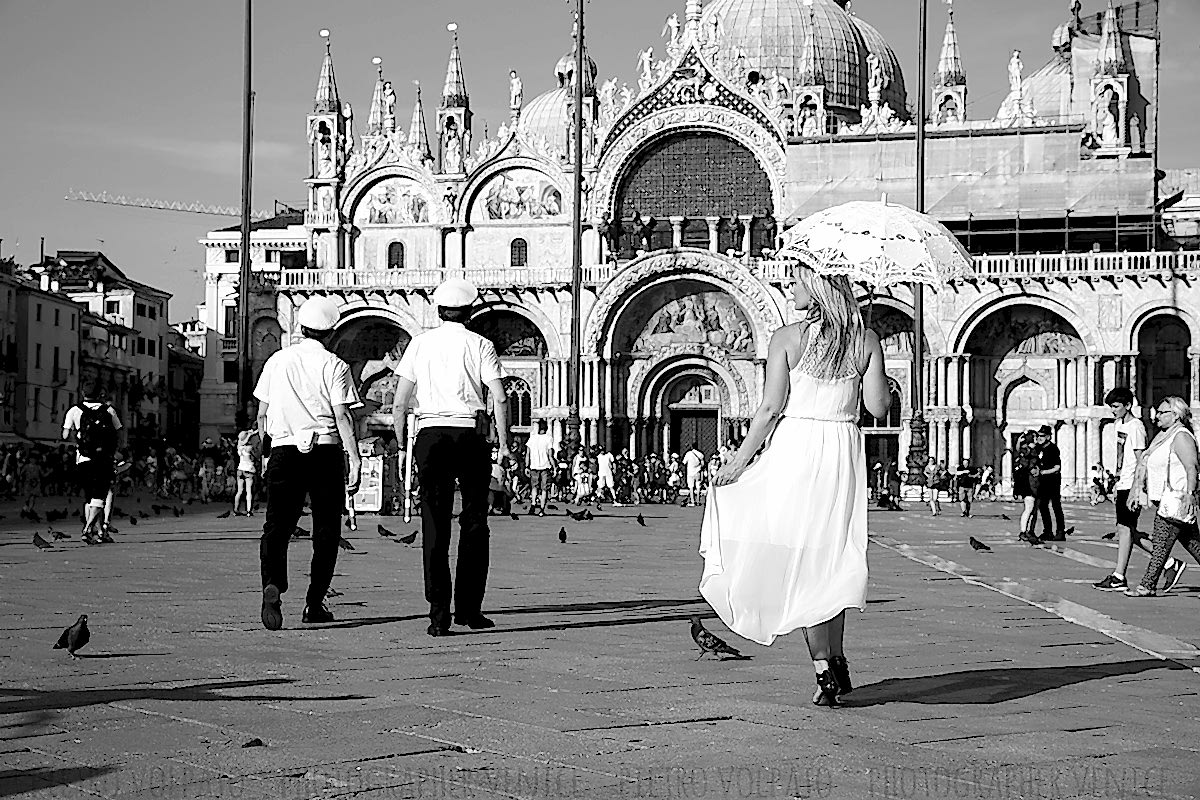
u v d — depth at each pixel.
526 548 38.34
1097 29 127.00
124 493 95.12
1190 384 107.69
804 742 11.62
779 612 13.63
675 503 89.56
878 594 25.22
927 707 13.41
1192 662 16.80
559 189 114.00
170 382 172.12
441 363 19.19
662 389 113.06
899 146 109.00
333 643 17.58
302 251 153.12
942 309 106.75
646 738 11.66
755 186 112.31
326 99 116.31
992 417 108.62
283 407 19.91
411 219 115.62
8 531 43.22
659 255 109.00
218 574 27.64
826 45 129.38
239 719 12.16
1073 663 16.62
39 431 131.62
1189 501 25.95
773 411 13.85
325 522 19.88
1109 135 110.00
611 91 113.44
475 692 13.80
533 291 112.56
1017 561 34.84
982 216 108.25
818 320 13.86
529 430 113.94
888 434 109.19
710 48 111.69
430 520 18.81
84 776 10.07
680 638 18.34
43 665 15.23
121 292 156.00
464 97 124.44
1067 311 105.38
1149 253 103.94
